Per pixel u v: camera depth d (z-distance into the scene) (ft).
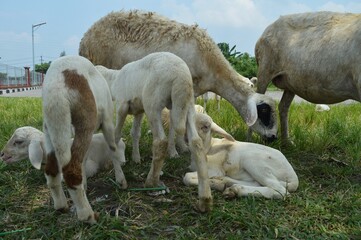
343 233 3.75
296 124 8.34
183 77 4.18
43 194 4.83
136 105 4.97
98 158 5.55
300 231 3.84
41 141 4.52
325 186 5.15
